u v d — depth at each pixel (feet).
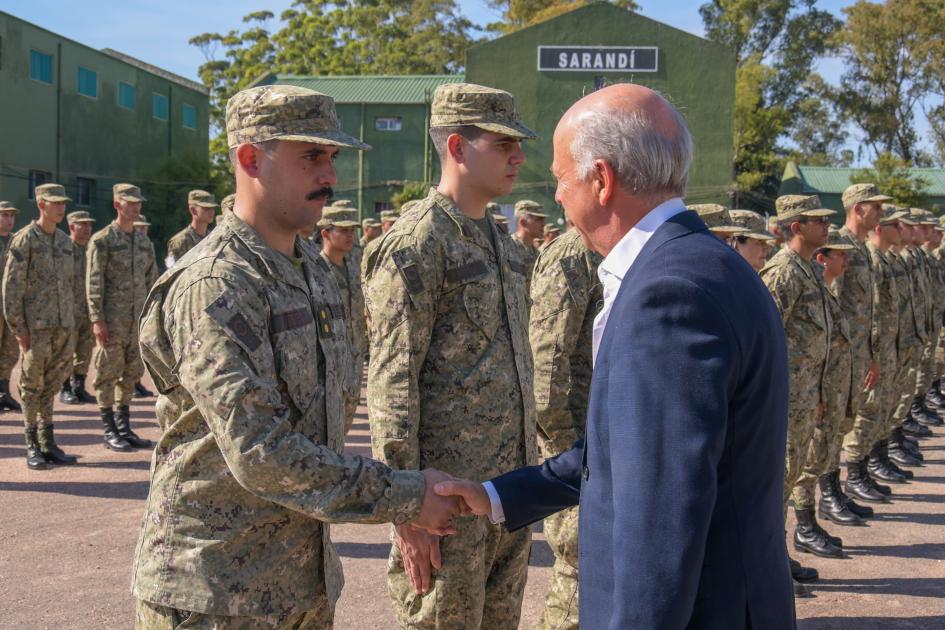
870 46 159.63
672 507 5.35
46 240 23.73
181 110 122.42
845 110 167.84
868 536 19.63
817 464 17.90
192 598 7.08
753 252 16.62
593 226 6.47
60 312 23.57
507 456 10.02
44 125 98.22
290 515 7.43
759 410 5.72
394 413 9.52
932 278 34.35
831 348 17.63
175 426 7.35
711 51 87.20
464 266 9.89
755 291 5.90
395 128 106.52
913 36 158.10
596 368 6.15
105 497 20.80
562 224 81.56
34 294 23.16
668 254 5.91
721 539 5.71
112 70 108.78
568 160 6.44
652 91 6.40
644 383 5.55
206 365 6.84
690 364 5.48
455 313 9.88
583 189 6.37
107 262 25.62
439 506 7.57
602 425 6.04
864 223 21.40
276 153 7.47
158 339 7.38
